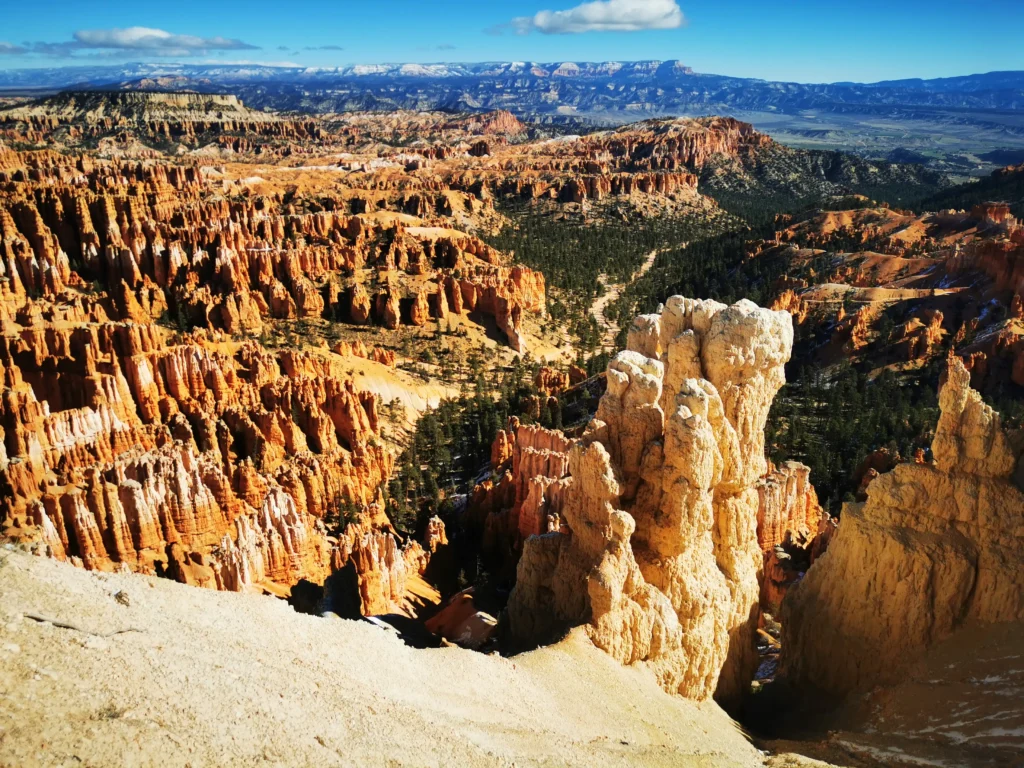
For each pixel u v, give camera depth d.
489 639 44.53
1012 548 39.78
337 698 27.05
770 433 99.19
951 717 35.34
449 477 95.44
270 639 29.78
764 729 41.84
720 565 43.81
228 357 96.44
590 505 39.94
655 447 40.69
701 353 43.00
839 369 131.62
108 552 57.81
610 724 32.84
